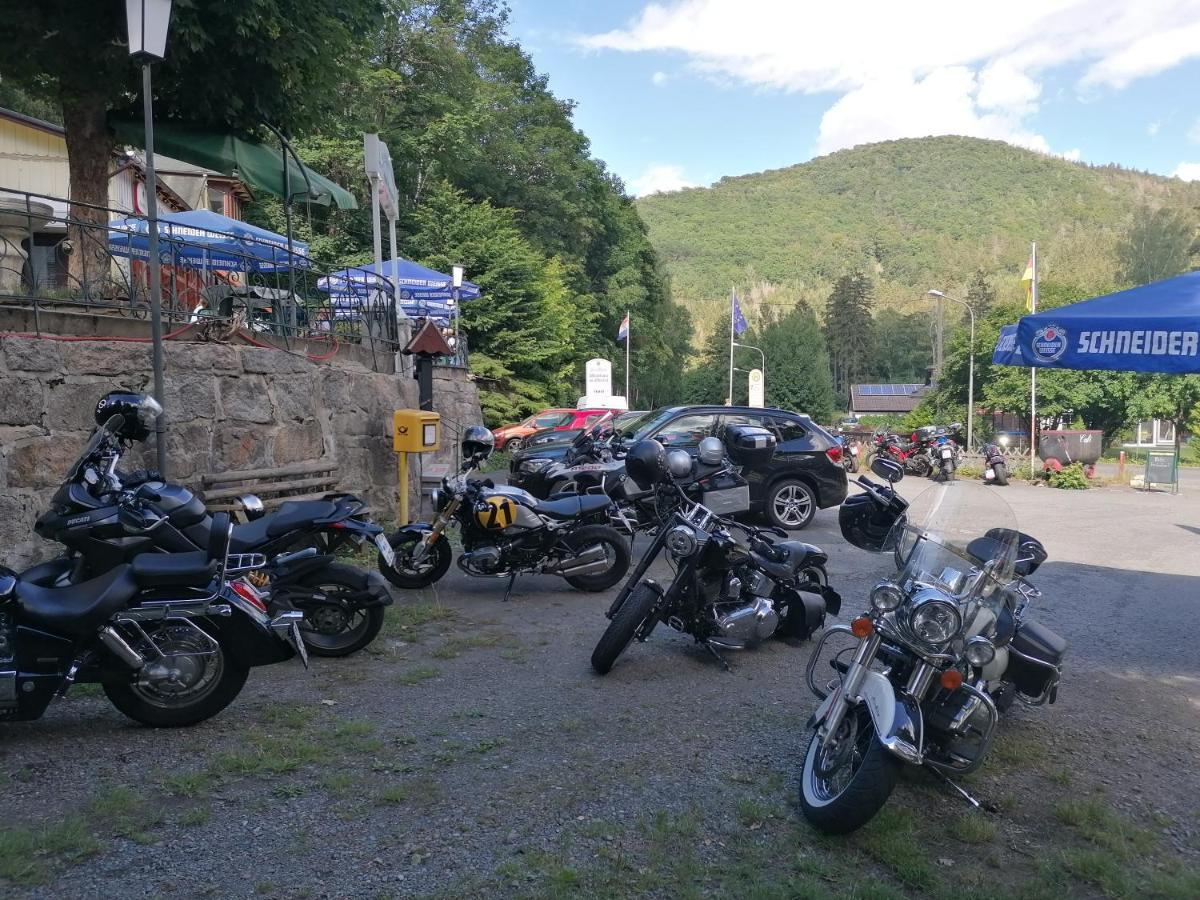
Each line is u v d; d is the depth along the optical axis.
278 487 8.54
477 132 34.53
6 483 6.42
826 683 5.48
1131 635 6.82
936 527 4.18
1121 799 4.05
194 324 8.36
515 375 32.69
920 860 3.37
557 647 6.17
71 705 4.84
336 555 8.23
